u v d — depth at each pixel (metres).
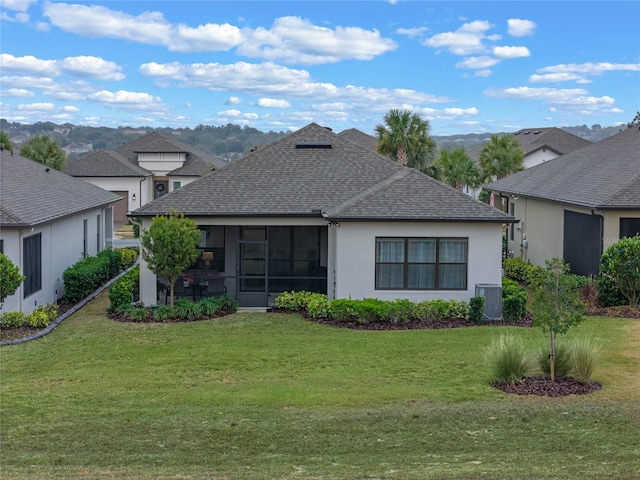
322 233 21.33
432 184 20.39
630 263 18.83
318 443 9.08
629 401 10.84
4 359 14.48
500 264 19.27
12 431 9.64
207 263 21.30
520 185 30.34
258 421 10.05
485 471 7.72
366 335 16.55
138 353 14.95
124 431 9.62
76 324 18.38
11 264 16.47
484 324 17.98
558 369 12.15
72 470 8.00
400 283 19.45
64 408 10.83
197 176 55.19
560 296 11.72
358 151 23.39
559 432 9.34
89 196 27.50
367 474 7.70
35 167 27.03
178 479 7.59
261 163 22.64
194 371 13.36
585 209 21.62
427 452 8.66
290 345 15.52
